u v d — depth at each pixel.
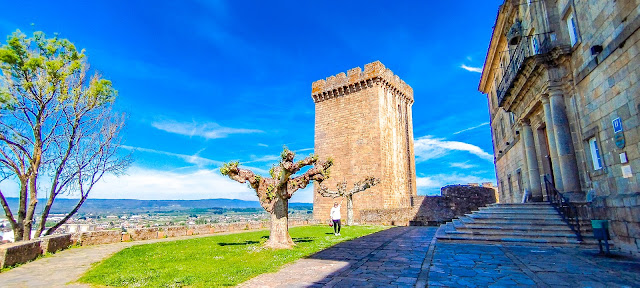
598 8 10.13
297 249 12.33
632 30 8.66
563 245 10.98
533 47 15.27
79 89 18.81
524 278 6.99
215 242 15.36
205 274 8.11
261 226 26.02
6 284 7.55
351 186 40.62
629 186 9.12
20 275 8.54
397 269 8.37
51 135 18.34
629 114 8.96
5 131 17.00
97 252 12.55
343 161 42.00
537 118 16.05
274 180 13.65
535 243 11.45
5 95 16.41
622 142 9.30
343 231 21.02
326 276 7.70
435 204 35.22
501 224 13.17
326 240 15.59
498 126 26.80
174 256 11.08
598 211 10.65
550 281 6.70
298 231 21.58
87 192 20.02
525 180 18.48
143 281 7.44
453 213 35.03
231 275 7.89
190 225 20.03
